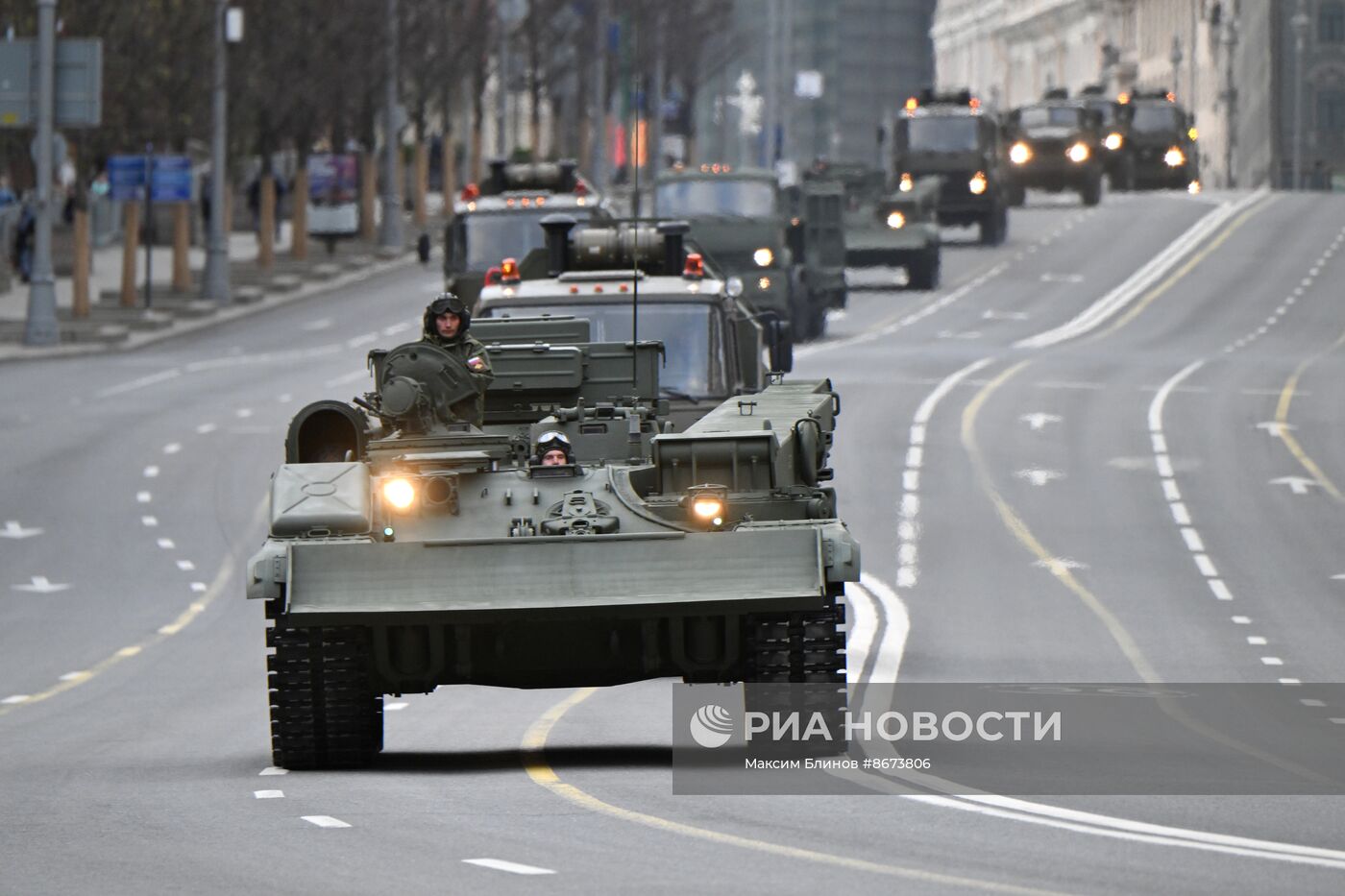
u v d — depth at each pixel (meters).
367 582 61.06
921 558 130.38
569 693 85.94
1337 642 105.25
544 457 64.62
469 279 162.25
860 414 182.12
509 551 61.38
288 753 62.38
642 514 62.59
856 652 100.38
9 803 56.03
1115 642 104.31
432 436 66.19
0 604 117.44
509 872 43.88
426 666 61.75
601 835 48.59
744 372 86.38
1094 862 44.66
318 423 66.06
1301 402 190.88
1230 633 107.81
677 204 199.88
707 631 61.25
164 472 154.62
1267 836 48.38
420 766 63.12
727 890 41.56
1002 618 111.75
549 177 180.38
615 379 73.44
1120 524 141.50
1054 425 177.12
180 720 80.06
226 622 112.00
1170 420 180.62
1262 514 145.38
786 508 63.12
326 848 47.31
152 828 50.91
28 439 167.00
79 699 88.25
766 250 199.00
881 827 49.59
